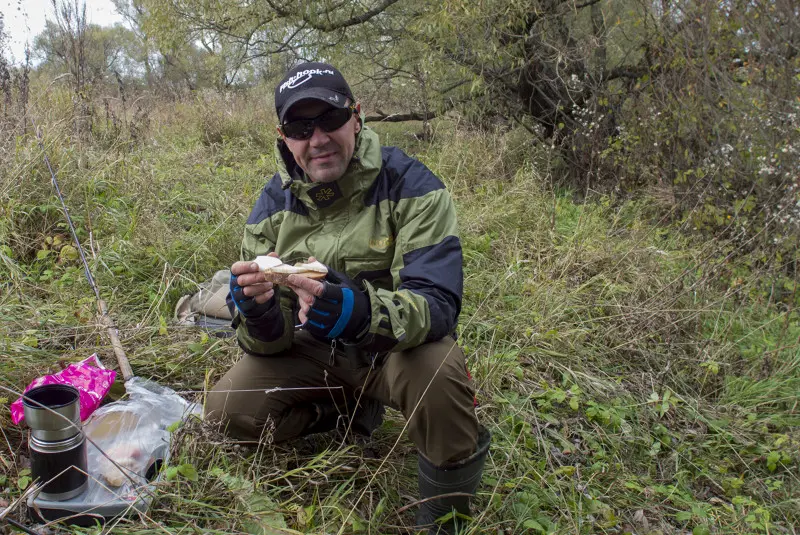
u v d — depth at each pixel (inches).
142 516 73.0
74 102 228.7
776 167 189.2
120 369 103.8
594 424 109.3
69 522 73.8
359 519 79.0
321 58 323.0
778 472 107.0
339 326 69.3
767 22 202.2
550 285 152.3
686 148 222.1
